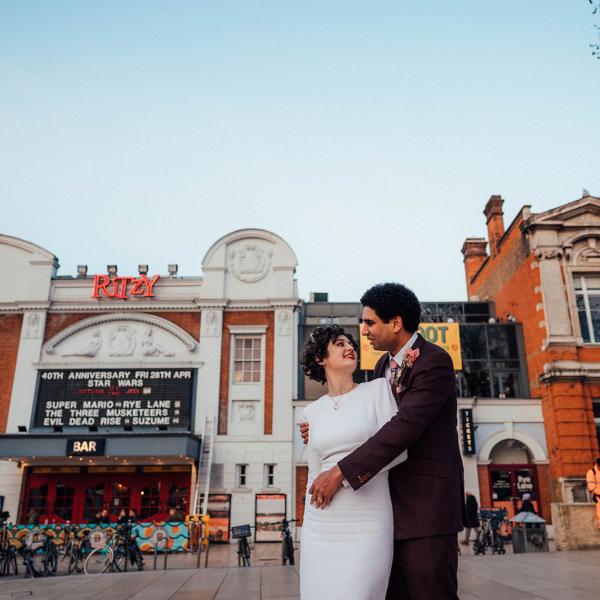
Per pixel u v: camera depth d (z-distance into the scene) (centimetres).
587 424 2109
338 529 227
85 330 2380
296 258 2475
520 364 2395
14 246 2503
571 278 2281
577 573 796
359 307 2512
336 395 259
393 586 245
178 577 901
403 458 237
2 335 2383
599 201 2344
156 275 2448
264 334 2366
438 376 244
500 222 2892
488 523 1625
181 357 2336
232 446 2212
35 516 2033
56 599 730
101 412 2266
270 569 966
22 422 2261
